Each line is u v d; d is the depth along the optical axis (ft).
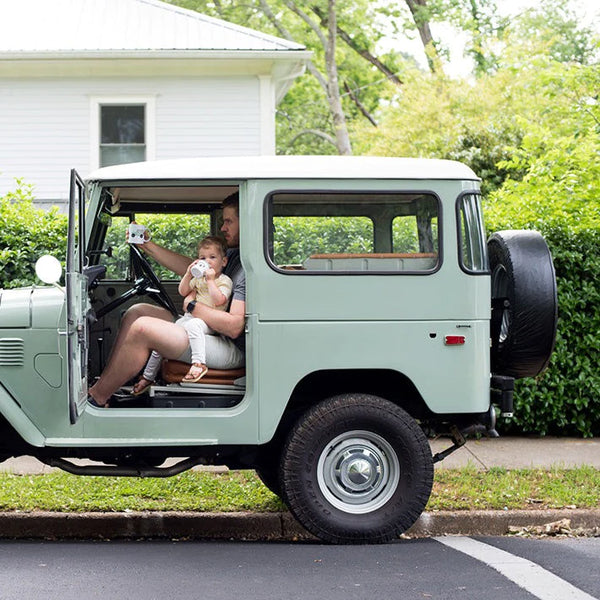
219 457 21.99
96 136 57.47
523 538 22.07
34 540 21.89
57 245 31.81
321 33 98.17
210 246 21.52
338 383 22.09
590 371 31.45
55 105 57.41
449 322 21.13
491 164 72.79
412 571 18.62
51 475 25.96
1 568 18.72
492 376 22.02
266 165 20.95
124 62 57.00
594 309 31.48
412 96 87.97
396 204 21.20
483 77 89.25
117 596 16.79
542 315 21.20
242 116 58.03
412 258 21.18
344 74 116.98
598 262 31.42
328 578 18.07
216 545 21.11
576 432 32.42
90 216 20.93
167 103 57.77
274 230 20.92
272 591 17.17
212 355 21.02
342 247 21.07
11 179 57.41
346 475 20.90
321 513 20.70
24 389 20.54
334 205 21.09
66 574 18.25
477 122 77.77
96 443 20.44
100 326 23.12
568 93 47.14
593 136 37.99
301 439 20.71
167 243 23.79
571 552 20.36
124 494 23.97
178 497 23.77
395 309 21.01
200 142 57.93
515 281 21.38
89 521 22.17
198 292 21.39
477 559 19.60
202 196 22.84
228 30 60.13
